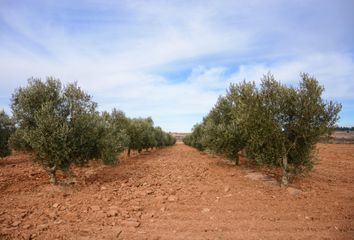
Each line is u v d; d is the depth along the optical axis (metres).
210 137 24.28
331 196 13.07
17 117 14.75
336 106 14.40
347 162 29.12
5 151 24.72
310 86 14.37
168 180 17.17
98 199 12.07
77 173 19.88
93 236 7.80
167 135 83.25
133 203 11.48
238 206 11.12
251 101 15.26
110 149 17.22
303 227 8.63
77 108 15.00
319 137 14.55
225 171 21.25
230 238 7.69
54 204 11.05
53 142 13.84
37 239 7.55
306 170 15.88
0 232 7.94
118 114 34.94
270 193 13.52
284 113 15.00
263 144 15.51
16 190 13.63
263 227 8.61
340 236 7.91
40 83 15.23
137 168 23.38
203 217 9.66
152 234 7.97
